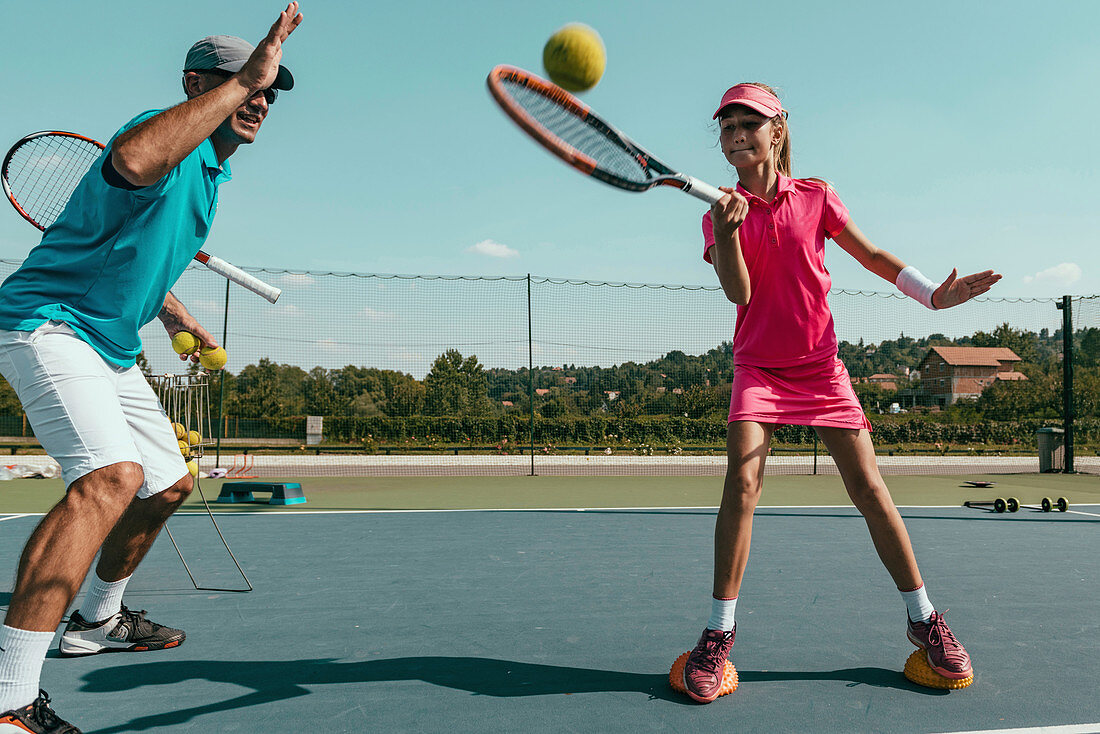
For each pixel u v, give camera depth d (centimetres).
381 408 1430
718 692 244
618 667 278
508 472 1244
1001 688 257
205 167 236
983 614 355
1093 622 342
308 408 1408
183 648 300
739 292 244
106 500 210
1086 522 690
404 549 527
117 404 224
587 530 621
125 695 249
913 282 263
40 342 214
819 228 260
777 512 749
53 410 211
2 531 591
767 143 246
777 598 383
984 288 247
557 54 211
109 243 221
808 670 275
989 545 557
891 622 338
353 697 247
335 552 515
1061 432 1313
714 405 1479
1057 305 1345
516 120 211
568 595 390
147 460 278
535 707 238
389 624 335
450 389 1439
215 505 798
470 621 340
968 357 1538
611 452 1470
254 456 1395
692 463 1295
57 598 200
